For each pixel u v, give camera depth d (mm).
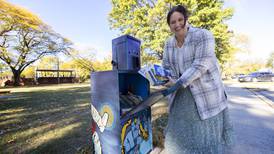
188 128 1147
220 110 1158
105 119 1330
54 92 9320
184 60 1146
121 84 1586
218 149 1154
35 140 2281
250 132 2348
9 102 5680
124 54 1352
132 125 1399
